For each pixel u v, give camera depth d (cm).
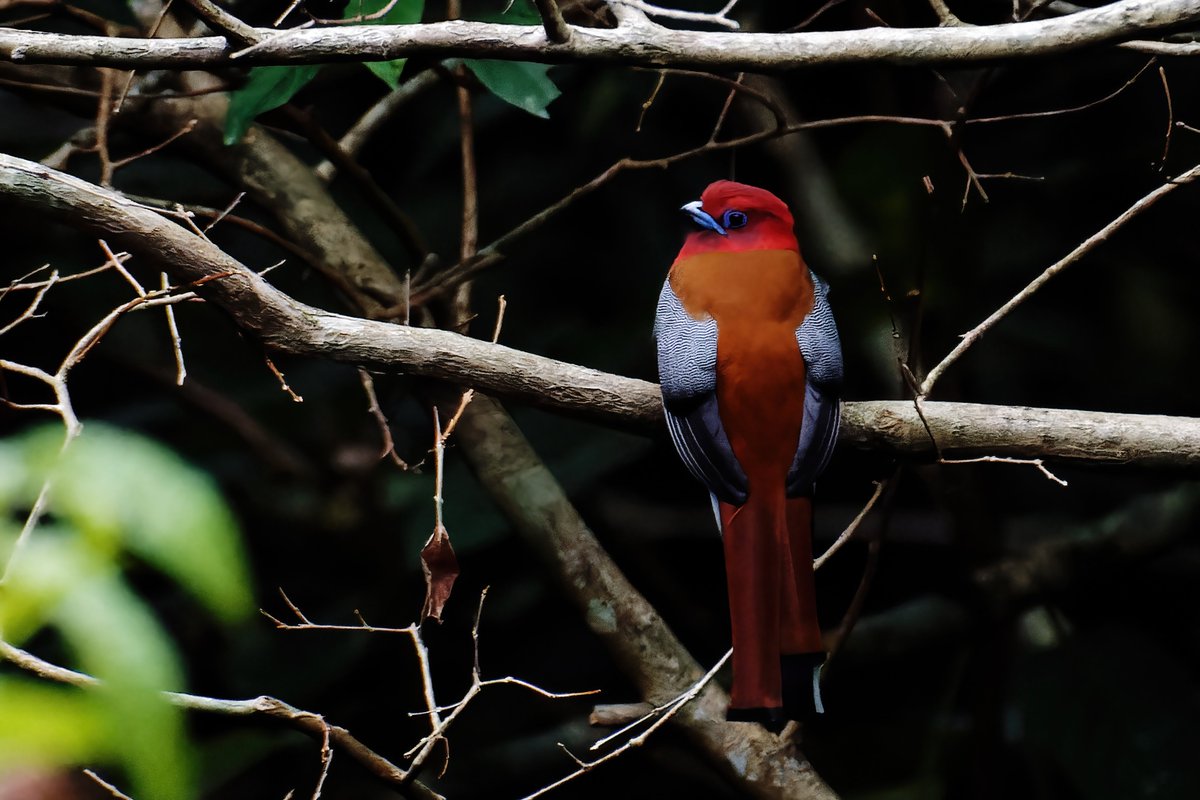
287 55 595
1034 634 1119
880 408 692
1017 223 1198
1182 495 1049
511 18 814
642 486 1246
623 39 597
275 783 1054
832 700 1131
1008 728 1091
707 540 1241
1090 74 1191
